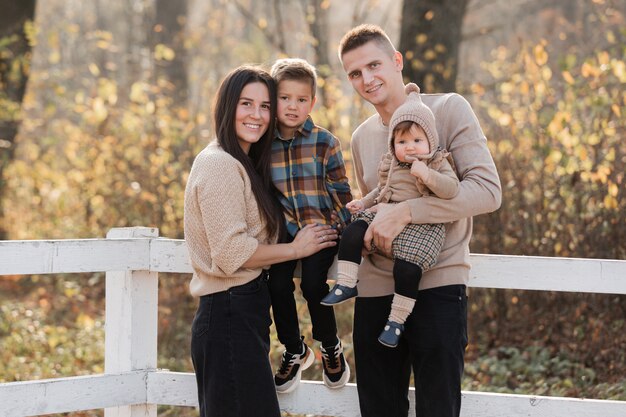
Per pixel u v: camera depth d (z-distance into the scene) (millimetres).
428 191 3889
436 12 10234
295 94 4086
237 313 3941
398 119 3857
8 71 11406
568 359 7188
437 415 3936
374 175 4230
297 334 4246
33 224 11203
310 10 12680
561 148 7645
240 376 3916
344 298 3877
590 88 7691
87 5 28969
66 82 16297
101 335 8250
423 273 3975
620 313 7410
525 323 7770
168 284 8617
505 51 11000
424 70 10133
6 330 8586
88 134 10359
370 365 4164
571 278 4238
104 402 4340
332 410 4398
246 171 3975
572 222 7512
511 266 4277
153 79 14719
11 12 11594
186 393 4441
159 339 8062
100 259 4305
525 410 4246
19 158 12734
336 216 4246
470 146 3977
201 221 3938
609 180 7133
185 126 9711
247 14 15203
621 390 6359
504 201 7738
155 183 9375
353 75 4145
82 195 10445
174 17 19172
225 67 22359
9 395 4090
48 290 10492
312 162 4172
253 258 3916
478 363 7238
